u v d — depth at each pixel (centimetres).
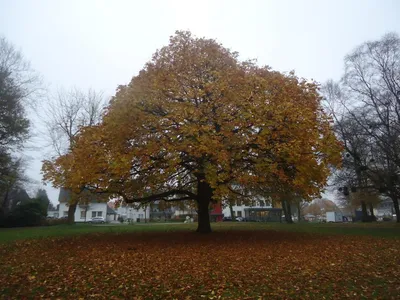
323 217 10556
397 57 2375
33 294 664
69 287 714
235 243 1425
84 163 1417
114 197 1802
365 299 631
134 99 1407
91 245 1383
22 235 1859
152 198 1680
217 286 727
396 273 816
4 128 2962
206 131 1302
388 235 1786
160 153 1407
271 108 1352
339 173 2797
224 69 1575
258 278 796
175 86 1470
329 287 713
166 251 1210
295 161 1320
